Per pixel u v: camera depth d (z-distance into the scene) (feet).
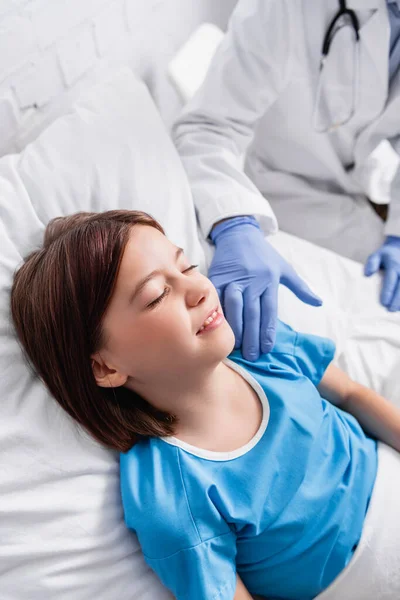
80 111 3.34
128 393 2.66
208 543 2.26
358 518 2.60
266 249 3.35
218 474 2.48
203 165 3.67
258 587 2.63
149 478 2.41
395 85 3.59
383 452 2.89
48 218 2.97
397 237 4.03
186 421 2.64
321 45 3.43
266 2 3.36
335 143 4.18
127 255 2.37
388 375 3.24
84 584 2.28
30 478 2.33
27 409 2.49
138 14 4.25
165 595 2.42
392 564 2.52
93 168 3.16
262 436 2.59
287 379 2.84
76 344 2.43
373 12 3.18
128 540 2.44
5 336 2.58
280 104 3.92
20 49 3.31
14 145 3.53
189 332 2.37
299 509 2.51
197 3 5.05
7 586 2.17
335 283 3.67
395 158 4.82
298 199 4.54
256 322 3.02
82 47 3.81
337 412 2.94
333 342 3.06
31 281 2.51
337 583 2.54
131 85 3.60
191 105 3.86
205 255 3.51
